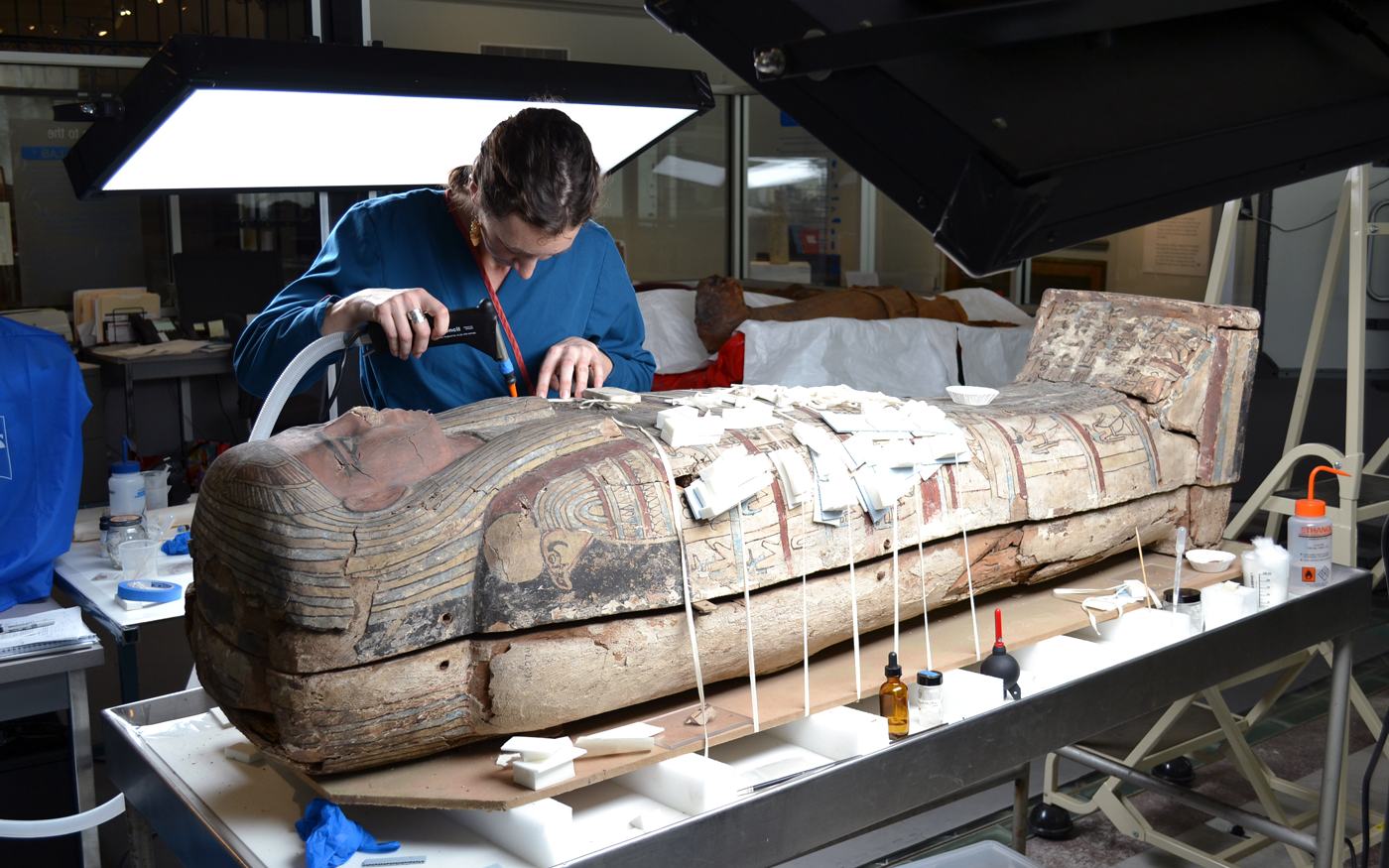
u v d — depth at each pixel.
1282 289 5.27
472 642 1.11
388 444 1.14
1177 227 5.21
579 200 1.35
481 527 1.11
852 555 1.37
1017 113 0.65
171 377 5.18
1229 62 0.77
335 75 1.28
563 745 1.10
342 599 1.02
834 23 0.65
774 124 5.48
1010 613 1.60
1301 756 2.77
